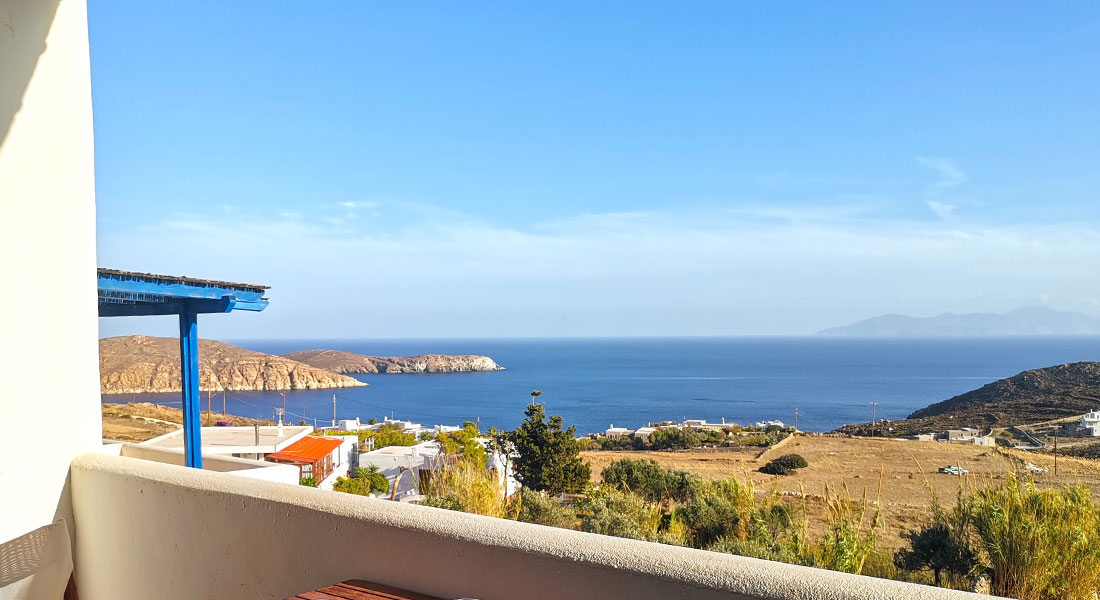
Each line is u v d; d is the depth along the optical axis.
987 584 3.01
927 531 3.44
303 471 12.84
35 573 1.86
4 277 1.92
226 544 1.62
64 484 2.06
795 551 3.69
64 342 2.08
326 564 1.43
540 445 11.25
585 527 5.14
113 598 1.91
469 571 1.22
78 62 2.16
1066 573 2.76
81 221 2.15
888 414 75.81
